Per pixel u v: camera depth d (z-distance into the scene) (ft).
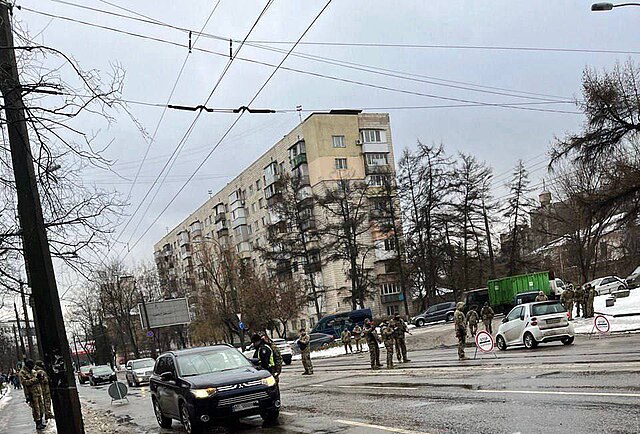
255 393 37.81
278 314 179.22
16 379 230.27
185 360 42.83
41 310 31.07
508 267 188.03
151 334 207.92
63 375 31.07
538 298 107.76
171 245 379.96
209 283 193.36
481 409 32.65
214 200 310.04
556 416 28.19
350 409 40.09
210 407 37.01
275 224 195.83
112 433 46.91
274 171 243.40
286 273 193.26
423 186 179.83
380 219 185.06
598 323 79.51
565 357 55.67
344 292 216.74
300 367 104.78
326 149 219.61
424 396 40.88
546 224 208.74
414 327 173.37
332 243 184.03
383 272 224.12
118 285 228.02
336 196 182.80
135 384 116.88
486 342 70.90
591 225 129.70
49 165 29.40
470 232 181.68
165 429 44.86
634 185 116.98
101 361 295.89
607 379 37.70
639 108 114.73
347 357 113.80
